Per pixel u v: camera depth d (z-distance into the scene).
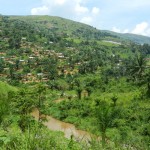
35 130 11.33
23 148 10.12
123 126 68.75
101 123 38.59
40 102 69.00
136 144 14.74
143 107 83.00
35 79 171.88
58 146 11.09
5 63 199.62
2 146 10.32
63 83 161.62
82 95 132.50
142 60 118.44
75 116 91.06
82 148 12.15
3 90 96.12
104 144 13.07
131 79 126.94
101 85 136.88
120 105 90.00
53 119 93.31
